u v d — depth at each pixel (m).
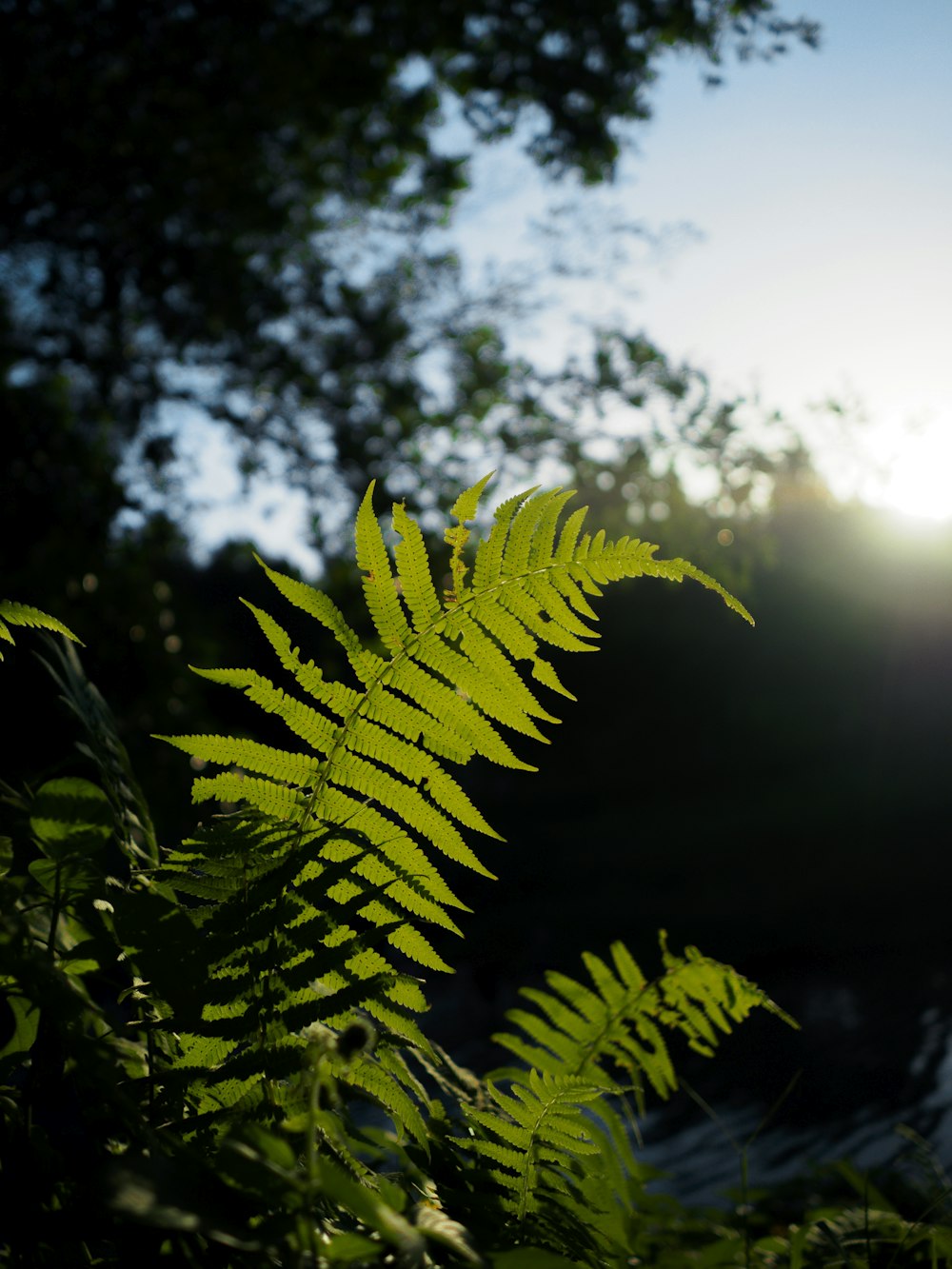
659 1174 1.61
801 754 32.75
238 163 9.07
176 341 9.49
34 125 7.86
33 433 8.34
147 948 0.85
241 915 0.91
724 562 9.34
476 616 1.02
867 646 32.00
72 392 9.70
